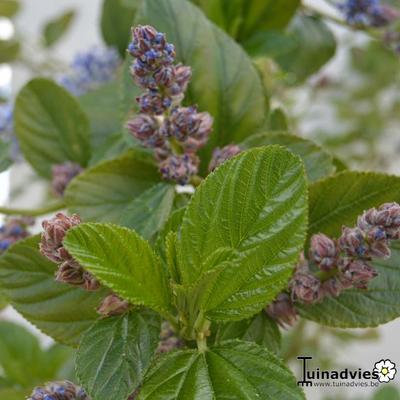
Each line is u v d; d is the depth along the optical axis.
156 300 0.36
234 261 0.35
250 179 0.35
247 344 0.35
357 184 0.39
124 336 0.36
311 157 0.42
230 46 0.44
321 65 0.60
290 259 0.35
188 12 0.44
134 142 0.43
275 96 0.76
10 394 0.49
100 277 0.34
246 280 0.36
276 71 0.60
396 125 1.02
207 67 0.44
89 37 1.01
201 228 0.36
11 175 0.87
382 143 1.03
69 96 0.49
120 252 0.35
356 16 0.58
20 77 0.95
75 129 0.50
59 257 0.35
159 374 0.35
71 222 0.35
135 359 0.35
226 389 0.34
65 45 1.01
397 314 0.39
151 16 0.44
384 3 0.70
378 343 0.90
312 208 0.40
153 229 0.40
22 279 0.40
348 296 0.39
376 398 0.55
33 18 1.01
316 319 0.39
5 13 0.77
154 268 0.36
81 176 0.44
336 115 1.00
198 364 0.35
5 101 0.78
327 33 0.59
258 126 0.44
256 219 0.35
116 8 0.59
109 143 0.49
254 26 0.52
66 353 0.58
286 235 0.35
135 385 0.35
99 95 0.52
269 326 0.39
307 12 0.59
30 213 0.49
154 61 0.38
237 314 0.36
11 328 0.58
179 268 0.36
